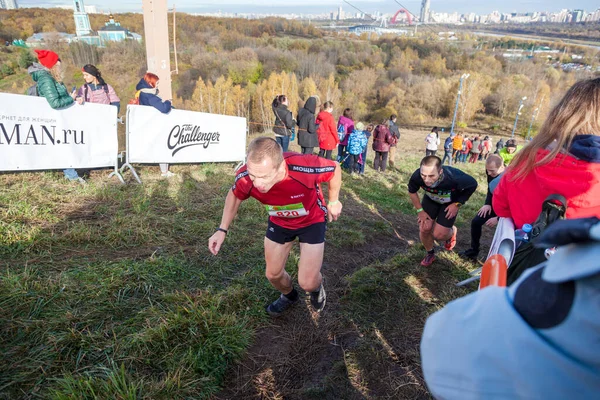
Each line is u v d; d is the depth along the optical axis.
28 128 4.69
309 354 2.82
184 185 5.69
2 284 2.83
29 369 2.24
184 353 2.49
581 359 0.72
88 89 5.74
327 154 9.13
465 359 0.86
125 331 2.62
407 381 2.62
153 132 5.78
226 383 2.46
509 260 1.81
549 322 0.77
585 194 1.57
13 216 3.90
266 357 2.73
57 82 4.90
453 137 17.86
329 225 5.29
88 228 3.87
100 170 5.89
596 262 0.70
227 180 6.23
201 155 6.55
